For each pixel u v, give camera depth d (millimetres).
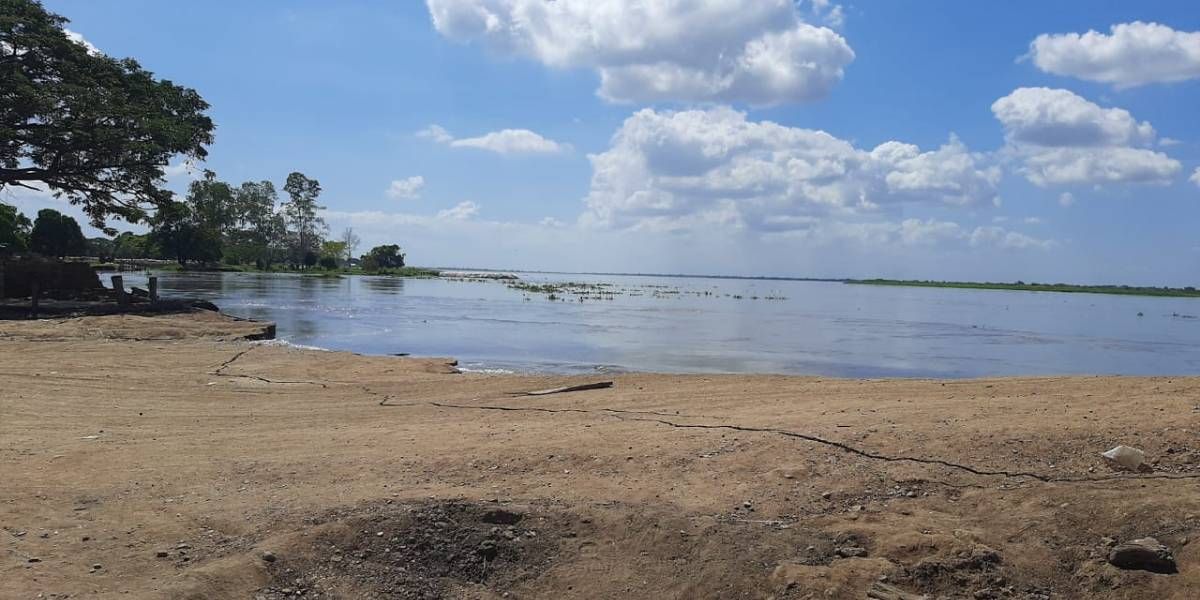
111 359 17188
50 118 32344
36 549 5594
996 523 6117
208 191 99875
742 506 6574
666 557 5895
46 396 12367
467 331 31703
